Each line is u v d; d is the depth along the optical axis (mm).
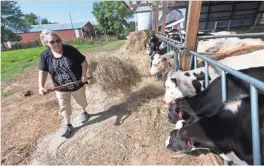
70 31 44750
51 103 4086
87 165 2393
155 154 2373
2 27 41344
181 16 10539
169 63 4281
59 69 2637
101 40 26766
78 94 2955
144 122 2990
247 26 11367
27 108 4000
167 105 3238
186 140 1816
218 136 1556
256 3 10422
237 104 1542
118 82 3570
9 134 3197
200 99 2260
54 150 2705
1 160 2639
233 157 1622
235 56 2977
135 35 9086
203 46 4715
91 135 2906
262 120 1389
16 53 17000
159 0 6559
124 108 3506
